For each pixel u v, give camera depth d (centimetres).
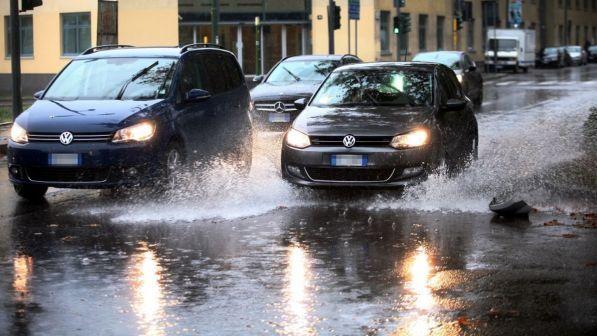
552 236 2138
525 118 5922
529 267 1819
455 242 2080
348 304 1553
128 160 2631
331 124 2717
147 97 2847
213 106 3053
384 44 12069
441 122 2844
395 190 2828
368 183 2647
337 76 3067
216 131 3053
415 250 1998
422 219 2380
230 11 11981
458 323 1433
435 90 2939
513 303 1548
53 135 2647
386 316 1477
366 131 2659
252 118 3350
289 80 5050
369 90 2964
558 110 6631
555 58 17350
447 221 2348
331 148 2662
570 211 2491
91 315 1504
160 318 1483
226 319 1473
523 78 12888
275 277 1761
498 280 1711
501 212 2414
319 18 11356
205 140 2975
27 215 2516
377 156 2631
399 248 2025
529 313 1487
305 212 2511
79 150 2619
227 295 1625
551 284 1677
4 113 6241
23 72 10688
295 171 2709
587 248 1997
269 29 12000
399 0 10131
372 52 11619
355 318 1467
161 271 1820
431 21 13388
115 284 1712
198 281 1734
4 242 2131
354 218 2412
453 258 1912
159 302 1580
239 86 3300
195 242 2109
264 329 1416
